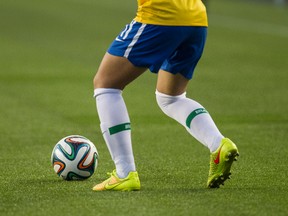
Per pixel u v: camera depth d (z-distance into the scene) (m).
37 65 41.34
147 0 16.28
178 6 16.33
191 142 23.48
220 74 38.69
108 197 16.23
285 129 25.64
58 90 33.78
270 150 22.17
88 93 33.12
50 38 53.00
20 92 33.22
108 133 16.77
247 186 17.48
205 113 17.44
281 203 15.79
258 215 14.88
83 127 26.06
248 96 32.53
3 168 19.80
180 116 17.66
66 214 14.98
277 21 63.09
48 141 23.78
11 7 73.62
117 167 16.88
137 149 22.45
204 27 17.03
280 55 45.75
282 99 31.86
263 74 38.81
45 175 18.83
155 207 15.39
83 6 74.38
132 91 33.66
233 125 26.38
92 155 18.12
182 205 15.55
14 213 15.12
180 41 16.59
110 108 16.69
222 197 16.28
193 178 18.45
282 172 19.17
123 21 62.78
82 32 56.12
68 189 17.14
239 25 60.41
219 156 16.69
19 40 51.91
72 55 45.34
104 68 16.66
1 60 43.03
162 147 22.73
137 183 16.83
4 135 24.66
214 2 78.25
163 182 17.97
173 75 17.50
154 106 30.14
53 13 68.69
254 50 47.72
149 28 16.27
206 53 46.25
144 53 16.38
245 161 20.56
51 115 28.22
